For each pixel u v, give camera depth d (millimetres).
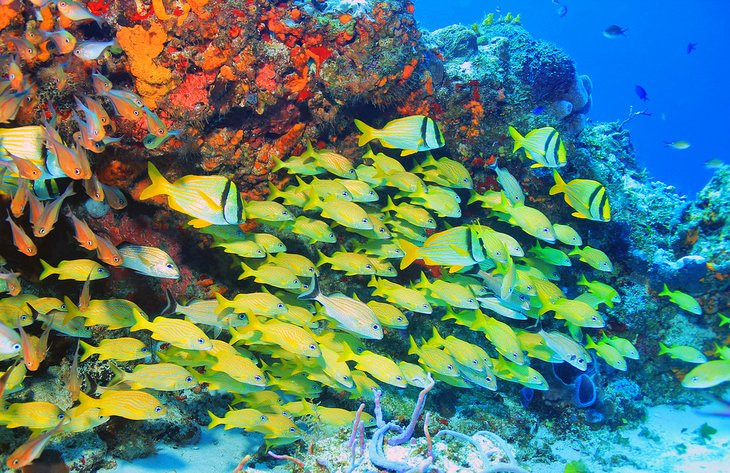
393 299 1307
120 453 1134
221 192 1057
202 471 1157
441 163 1501
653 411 1881
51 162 1014
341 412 1209
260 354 1406
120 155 1261
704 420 1816
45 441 852
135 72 1224
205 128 1354
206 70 1274
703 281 1929
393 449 976
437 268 1629
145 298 1416
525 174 1764
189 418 1283
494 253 1237
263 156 1461
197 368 1388
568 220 1825
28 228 1301
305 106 1499
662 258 1984
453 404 1570
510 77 1826
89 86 1202
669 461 1546
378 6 1476
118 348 1059
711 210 2090
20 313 1066
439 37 2023
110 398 979
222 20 1266
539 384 1353
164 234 1432
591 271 1895
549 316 1820
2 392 882
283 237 1558
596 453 1571
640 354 1943
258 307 1177
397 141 1352
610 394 1743
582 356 1311
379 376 1133
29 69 1146
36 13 1150
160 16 1240
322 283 1584
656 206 2365
